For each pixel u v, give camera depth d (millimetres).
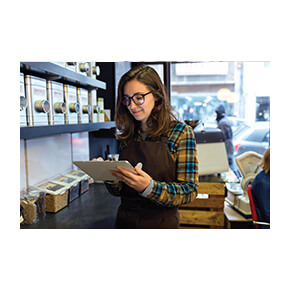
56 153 1980
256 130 4145
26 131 1166
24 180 1622
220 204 2076
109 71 2650
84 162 1165
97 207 1769
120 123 1381
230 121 4254
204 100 4414
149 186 1145
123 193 1431
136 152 1302
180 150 1258
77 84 1987
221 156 2174
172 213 1402
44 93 1466
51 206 1683
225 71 4281
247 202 2133
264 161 1929
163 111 1290
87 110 1928
